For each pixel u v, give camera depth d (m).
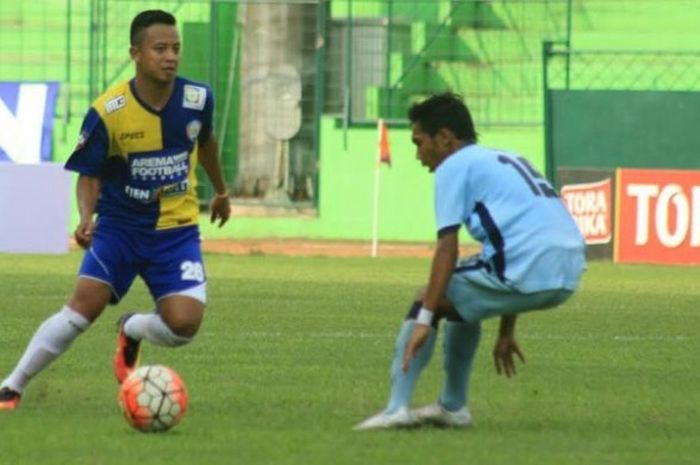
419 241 100.50
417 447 22.91
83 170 25.92
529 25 102.31
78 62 103.94
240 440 23.36
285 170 102.19
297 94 101.88
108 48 103.94
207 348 38.56
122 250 26.27
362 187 101.06
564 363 36.59
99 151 25.88
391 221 100.75
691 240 82.56
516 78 101.69
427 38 102.50
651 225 83.31
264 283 63.75
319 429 24.72
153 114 25.89
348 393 30.02
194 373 33.22
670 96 96.81
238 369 34.09
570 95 97.81
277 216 101.88
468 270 23.75
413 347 23.75
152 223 26.27
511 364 25.33
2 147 96.12
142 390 23.80
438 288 23.45
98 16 103.50
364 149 100.94
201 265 26.61
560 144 98.06
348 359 36.47
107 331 42.69
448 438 23.89
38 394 28.59
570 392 30.98
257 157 102.38
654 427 26.05
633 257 83.69
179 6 103.88
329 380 32.19
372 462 21.59
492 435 24.48
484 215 23.55
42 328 26.61
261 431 24.39
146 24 25.58
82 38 104.25
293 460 21.64
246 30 102.38
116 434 23.73
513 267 23.44
